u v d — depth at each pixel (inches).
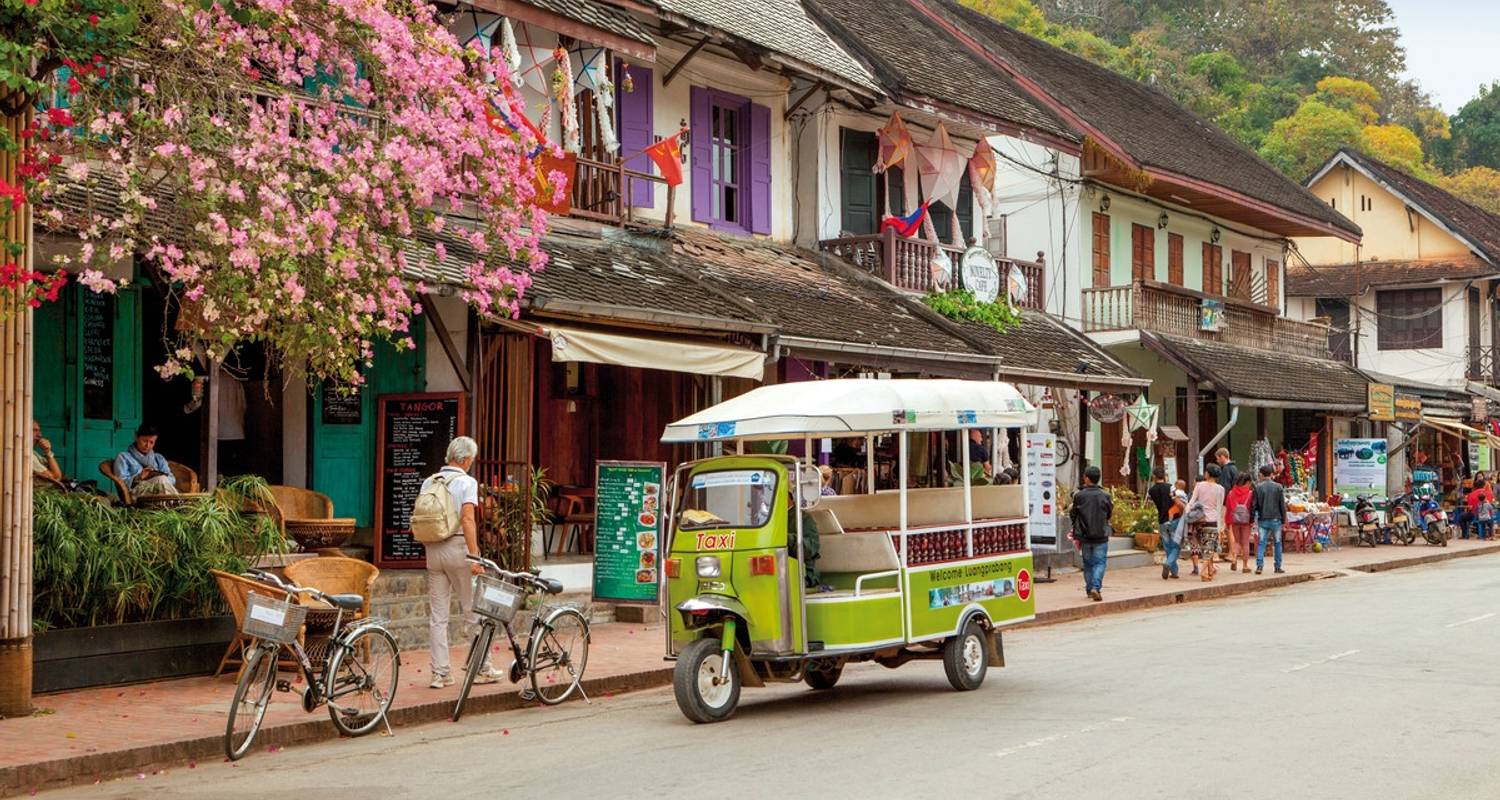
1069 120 1059.9
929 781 302.5
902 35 1021.2
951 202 954.1
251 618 367.6
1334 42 3088.1
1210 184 1170.6
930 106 887.1
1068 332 1008.2
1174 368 1221.1
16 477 391.9
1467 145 3085.6
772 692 469.7
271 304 392.5
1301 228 1376.7
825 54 851.4
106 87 401.1
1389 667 473.4
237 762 359.3
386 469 580.7
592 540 689.6
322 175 422.0
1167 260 1224.8
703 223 805.2
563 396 687.7
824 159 884.0
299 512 552.1
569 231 681.0
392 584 553.6
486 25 629.6
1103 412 1005.8
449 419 571.8
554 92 682.8
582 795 299.6
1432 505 1279.5
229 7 392.8
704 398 731.4
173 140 393.1
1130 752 329.4
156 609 461.7
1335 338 1734.7
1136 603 770.8
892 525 471.5
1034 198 1109.1
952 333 807.7
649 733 384.8
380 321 440.1
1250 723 366.9
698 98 800.3
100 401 523.8
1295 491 1207.6
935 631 436.1
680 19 726.5
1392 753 326.0
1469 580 876.6
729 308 644.1
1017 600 474.9
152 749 351.6
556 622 450.6
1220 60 2598.4
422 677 472.1
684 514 423.5
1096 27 2984.7
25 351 394.3
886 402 426.3
